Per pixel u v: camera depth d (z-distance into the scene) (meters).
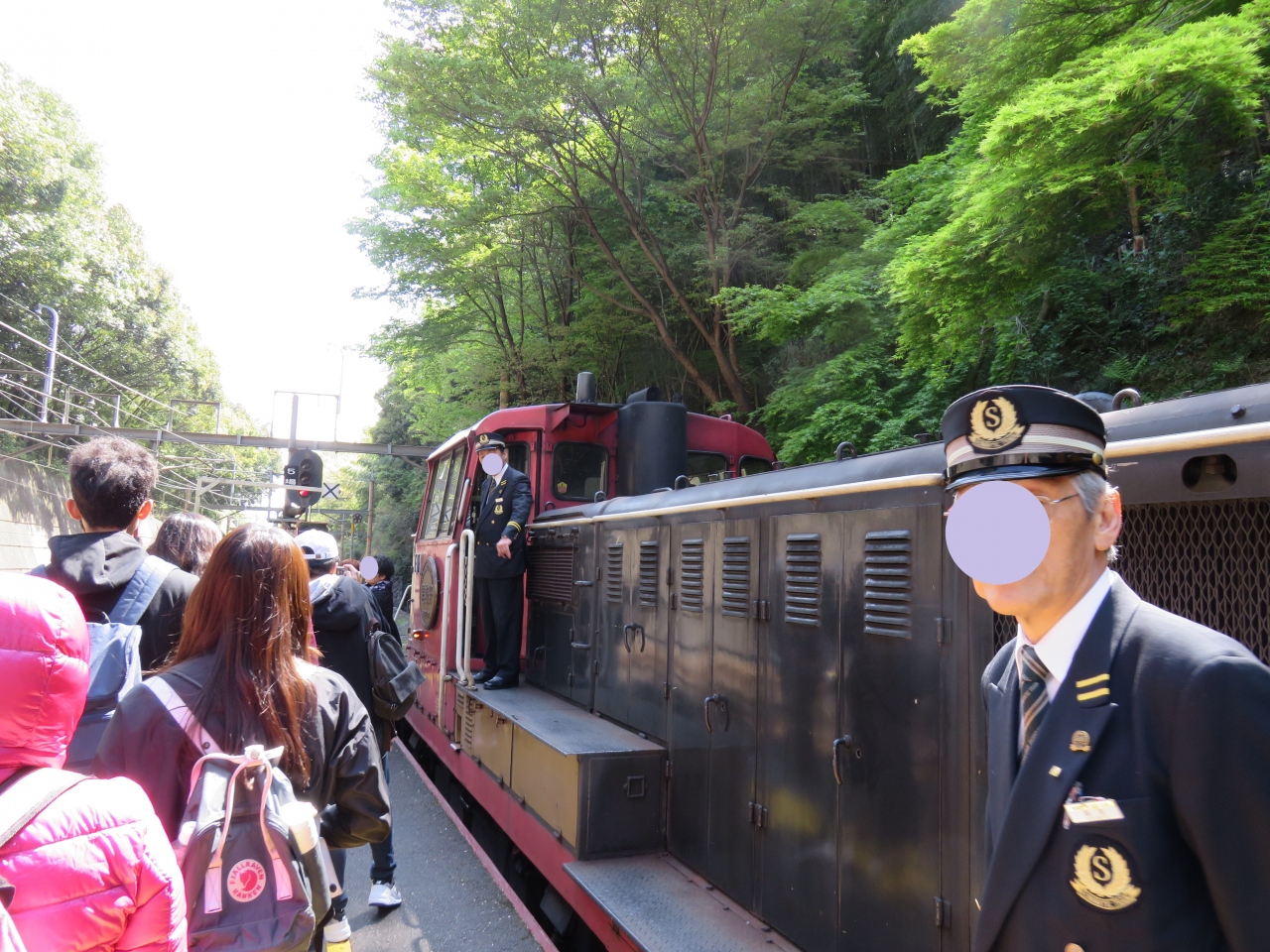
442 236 15.19
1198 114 6.20
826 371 10.66
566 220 15.30
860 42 14.65
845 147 14.06
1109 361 9.16
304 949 1.56
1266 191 7.23
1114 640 1.06
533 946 3.34
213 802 1.55
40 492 21.34
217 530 3.23
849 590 2.48
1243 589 1.45
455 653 5.41
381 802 2.03
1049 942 0.99
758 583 2.98
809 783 2.61
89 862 1.13
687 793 3.38
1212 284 7.18
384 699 3.36
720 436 5.71
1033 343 9.88
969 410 1.16
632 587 4.04
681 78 12.94
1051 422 1.10
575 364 16.50
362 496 39.09
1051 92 6.04
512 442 5.69
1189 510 1.55
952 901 2.01
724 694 3.15
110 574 2.26
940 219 9.68
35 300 26.19
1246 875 0.89
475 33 12.48
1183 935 0.93
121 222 33.03
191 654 1.83
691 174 14.02
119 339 31.91
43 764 1.17
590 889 3.09
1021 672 1.16
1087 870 0.96
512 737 4.26
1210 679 0.94
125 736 1.69
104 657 2.08
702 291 14.54
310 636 2.01
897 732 2.24
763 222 13.57
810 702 2.64
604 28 12.61
